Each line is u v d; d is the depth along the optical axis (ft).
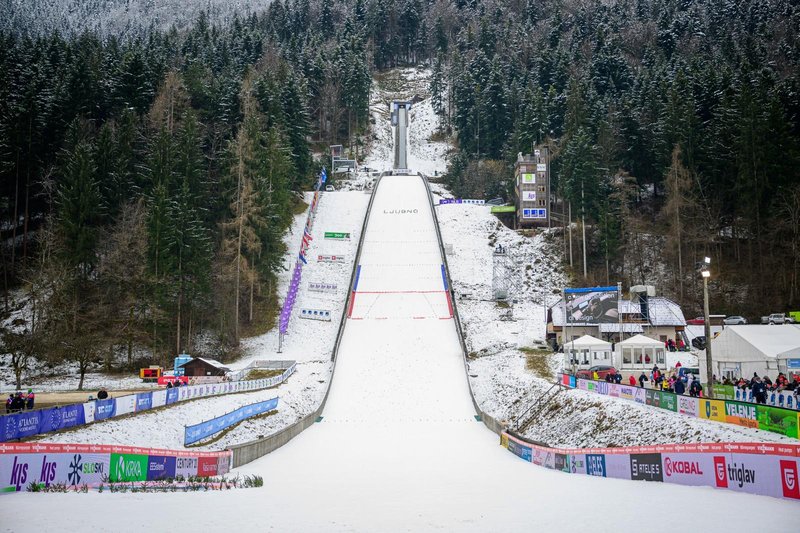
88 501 64.95
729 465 69.97
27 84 297.53
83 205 224.12
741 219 263.90
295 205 351.25
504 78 486.79
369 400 173.06
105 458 79.36
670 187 269.44
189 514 59.11
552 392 147.74
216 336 232.12
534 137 372.38
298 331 239.91
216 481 85.46
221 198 260.62
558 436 122.62
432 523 56.08
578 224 298.15
